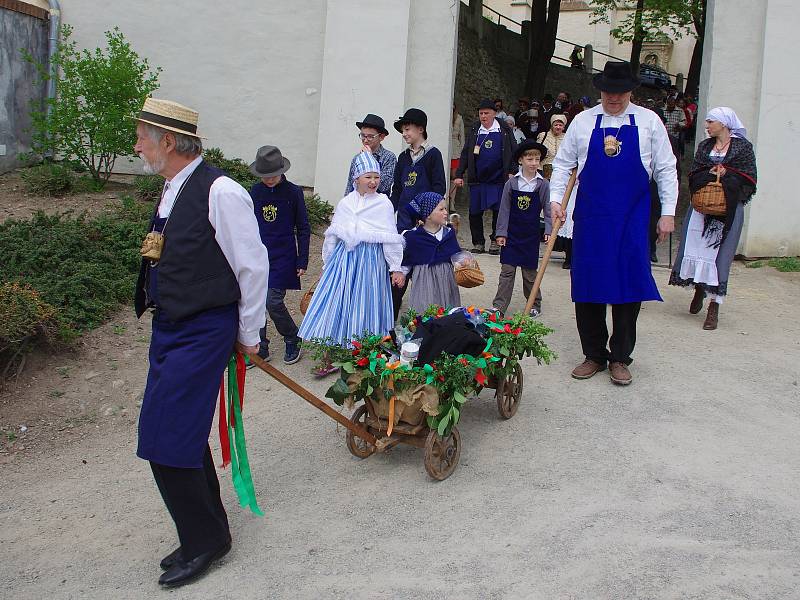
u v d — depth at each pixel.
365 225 5.78
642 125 5.56
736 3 9.63
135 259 7.73
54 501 4.52
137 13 11.34
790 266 9.36
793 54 9.45
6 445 5.23
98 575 3.79
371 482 4.52
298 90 11.25
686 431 5.05
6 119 10.82
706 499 4.20
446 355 4.37
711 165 7.01
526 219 7.14
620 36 23.88
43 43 11.34
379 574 3.63
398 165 7.81
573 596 3.40
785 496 4.21
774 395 5.66
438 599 3.42
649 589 3.42
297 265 6.42
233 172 10.49
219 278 3.47
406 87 10.51
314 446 5.04
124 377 6.20
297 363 6.56
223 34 11.28
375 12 10.37
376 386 4.45
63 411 5.69
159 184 9.82
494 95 24.77
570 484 4.39
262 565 3.75
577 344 6.78
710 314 7.19
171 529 4.20
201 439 3.46
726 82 9.80
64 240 7.52
